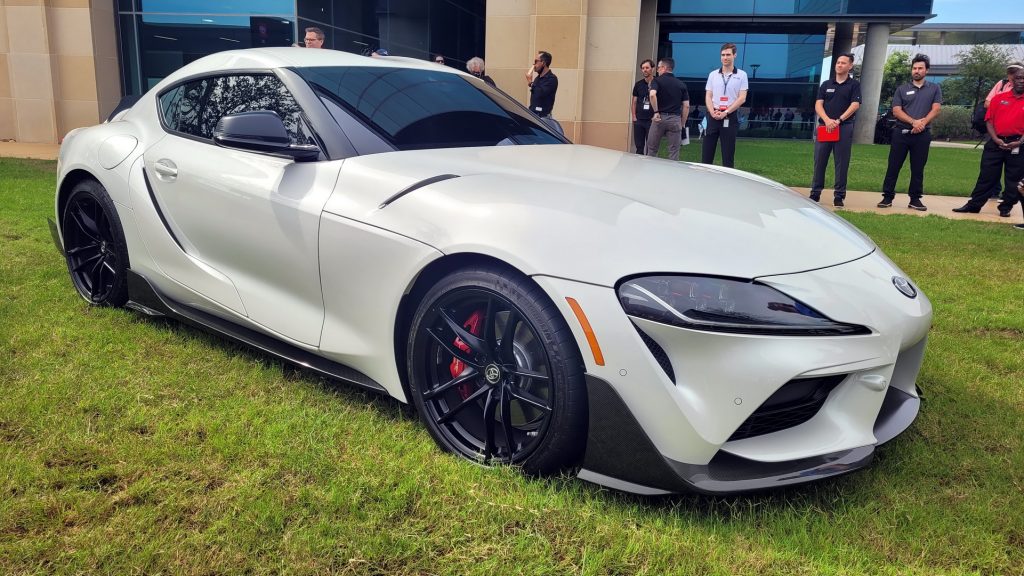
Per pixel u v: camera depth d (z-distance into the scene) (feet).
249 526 6.16
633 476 6.46
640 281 6.36
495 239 6.86
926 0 84.23
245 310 9.23
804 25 92.68
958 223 24.75
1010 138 27.45
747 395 6.15
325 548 5.92
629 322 6.28
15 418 7.75
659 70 32.65
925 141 28.22
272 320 8.91
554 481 6.95
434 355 7.65
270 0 46.06
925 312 7.43
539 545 6.08
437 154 8.71
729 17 86.79
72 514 6.21
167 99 11.02
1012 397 9.61
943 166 56.44
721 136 29.94
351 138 8.74
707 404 6.20
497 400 7.20
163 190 10.09
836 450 6.56
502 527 6.28
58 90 44.37
